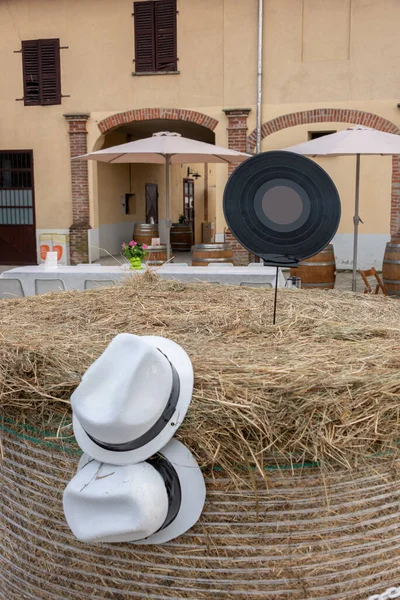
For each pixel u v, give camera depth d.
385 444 1.42
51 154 12.48
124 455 1.30
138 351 1.22
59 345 1.64
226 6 11.35
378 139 7.00
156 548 1.42
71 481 1.33
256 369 1.45
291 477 1.38
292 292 2.67
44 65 12.27
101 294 2.57
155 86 11.88
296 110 11.34
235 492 1.38
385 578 1.48
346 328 1.91
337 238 11.55
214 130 11.76
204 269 6.36
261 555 1.40
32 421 1.53
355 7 10.86
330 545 1.42
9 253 12.95
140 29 11.80
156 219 16.91
